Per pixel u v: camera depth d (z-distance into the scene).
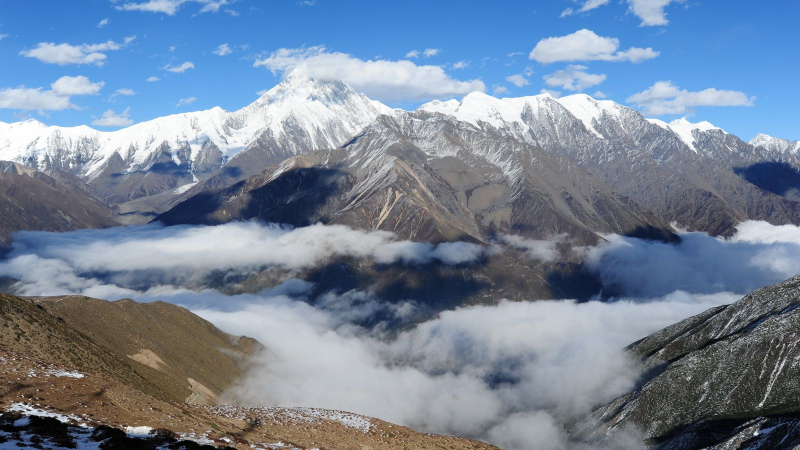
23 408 72.19
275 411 118.50
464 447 116.69
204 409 104.00
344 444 97.19
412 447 106.44
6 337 115.31
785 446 172.25
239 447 78.06
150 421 81.00
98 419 75.00
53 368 92.25
